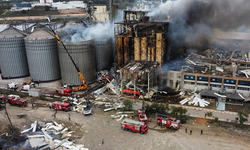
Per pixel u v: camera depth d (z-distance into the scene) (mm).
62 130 48781
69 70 73062
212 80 65750
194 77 67875
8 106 62438
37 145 43312
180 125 49812
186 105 59500
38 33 79188
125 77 67188
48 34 80062
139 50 74688
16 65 86125
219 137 45000
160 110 53656
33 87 76250
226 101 60625
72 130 48844
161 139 44750
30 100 66125
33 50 77750
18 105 61781
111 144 43500
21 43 85062
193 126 49312
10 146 43406
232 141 43562
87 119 53625
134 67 66938
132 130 47406
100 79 79500
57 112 57750
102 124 51125
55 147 42281
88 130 48688
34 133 47656
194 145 42531
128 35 77062
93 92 69000
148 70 63938
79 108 59250
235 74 64438
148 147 42375
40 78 80875
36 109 59938
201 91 64500
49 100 65750
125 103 56375
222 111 55562
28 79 86812
